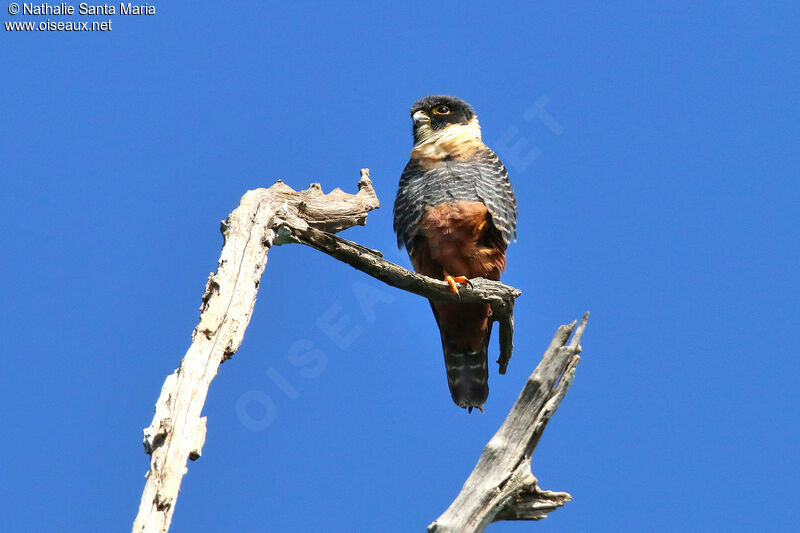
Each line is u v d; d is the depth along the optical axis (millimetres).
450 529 8820
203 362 9305
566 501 9211
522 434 9227
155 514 7781
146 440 8250
